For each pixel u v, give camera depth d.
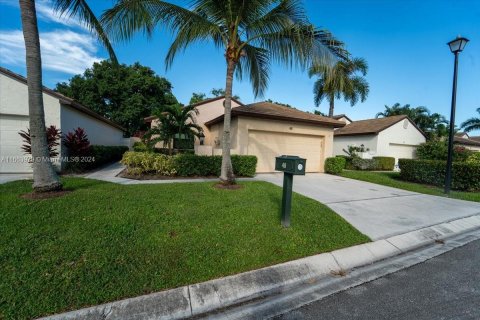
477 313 2.34
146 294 2.35
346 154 20.16
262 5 5.59
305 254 3.33
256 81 7.94
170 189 5.96
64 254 2.80
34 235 3.15
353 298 2.56
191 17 5.63
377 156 18.00
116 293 2.30
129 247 3.07
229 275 2.75
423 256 3.69
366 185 9.35
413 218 5.27
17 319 1.96
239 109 10.65
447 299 2.56
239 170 9.38
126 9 5.28
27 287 2.27
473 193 8.68
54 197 4.51
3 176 7.26
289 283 2.80
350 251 3.60
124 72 23.97
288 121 11.25
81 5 5.22
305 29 5.64
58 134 7.90
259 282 2.73
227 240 3.47
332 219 4.70
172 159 8.32
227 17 5.93
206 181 7.61
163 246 3.16
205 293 2.47
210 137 14.71
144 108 23.72
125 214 4.04
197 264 2.85
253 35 6.18
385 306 2.42
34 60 4.42
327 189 8.12
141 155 8.30
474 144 24.81
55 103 8.23
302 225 4.24
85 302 2.18
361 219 5.01
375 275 3.07
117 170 9.55
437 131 24.36
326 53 5.82
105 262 2.72
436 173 9.84
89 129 11.40
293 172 3.89
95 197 4.73
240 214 4.48
